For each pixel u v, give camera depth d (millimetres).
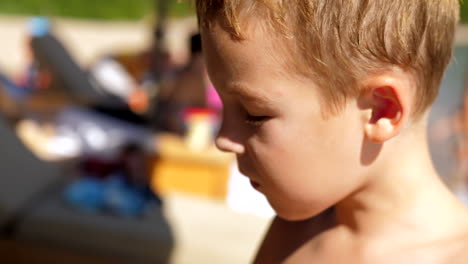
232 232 2371
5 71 6512
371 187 949
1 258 2414
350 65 849
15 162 2738
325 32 837
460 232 919
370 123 876
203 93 3775
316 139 882
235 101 923
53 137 3701
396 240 943
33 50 5039
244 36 848
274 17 835
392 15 851
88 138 3463
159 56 3930
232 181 3367
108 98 4582
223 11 855
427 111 938
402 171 933
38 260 2396
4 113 4113
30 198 2541
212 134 3527
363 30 844
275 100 866
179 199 2625
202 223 2426
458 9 954
